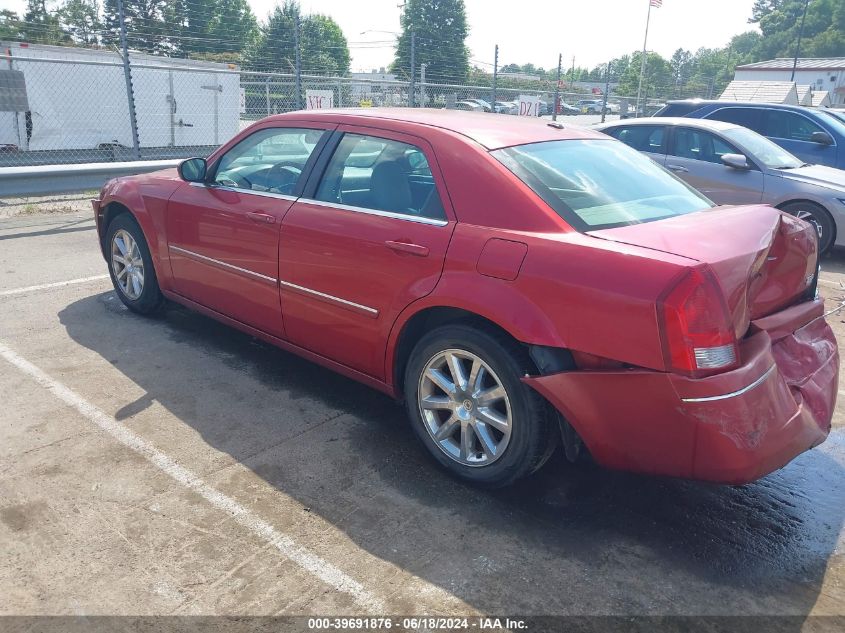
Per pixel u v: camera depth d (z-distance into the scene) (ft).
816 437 9.35
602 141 12.78
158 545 8.84
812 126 32.96
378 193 11.42
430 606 8.00
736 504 10.36
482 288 9.59
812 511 10.30
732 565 8.95
